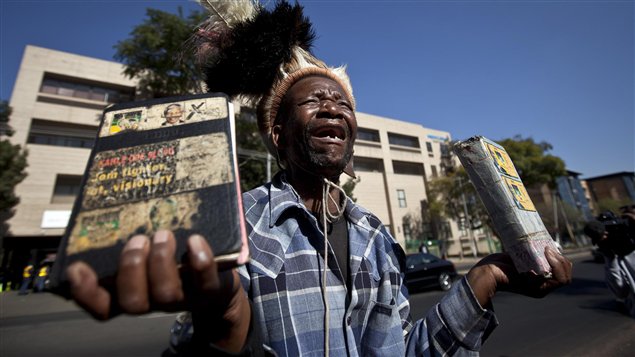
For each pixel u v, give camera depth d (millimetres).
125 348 4707
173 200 539
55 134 15664
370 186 24984
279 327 765
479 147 872
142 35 12055
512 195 816
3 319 7430
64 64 16359
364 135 26594
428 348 854
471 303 821
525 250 763
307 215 960
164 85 13445
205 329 574
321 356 763
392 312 899
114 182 562
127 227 510
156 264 419
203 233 502
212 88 1280
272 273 831
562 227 34875
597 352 3605
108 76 17156
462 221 27172
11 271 13906
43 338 5434
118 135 627
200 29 1264
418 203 26766
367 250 1024
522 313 5875
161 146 609
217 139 615
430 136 30484
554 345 3943
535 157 22344
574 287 8242
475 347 806
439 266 9000
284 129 1101
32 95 15344
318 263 903
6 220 13578
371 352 833
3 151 11820
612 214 2252
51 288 454
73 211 527
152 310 428
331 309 832
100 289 438
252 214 978
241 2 1247
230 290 538
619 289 2184
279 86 1146
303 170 1069
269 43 1171
